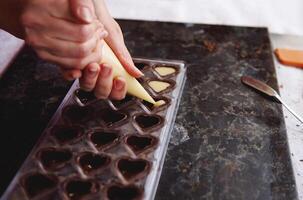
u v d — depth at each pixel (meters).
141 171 0.55
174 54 0.77
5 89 0.69
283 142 0.62
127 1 0.88
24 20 0.52
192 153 0.60
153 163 0.56
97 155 0.56
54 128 0.60
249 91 0.69
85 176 0.54
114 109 0.62
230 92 0.69
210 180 0.57
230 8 0.87
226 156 0.60
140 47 0.79
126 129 0.60
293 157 0.64
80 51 0.53
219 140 0.62
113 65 0.58
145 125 0.61
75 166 0.55
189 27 0.84
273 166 0.59
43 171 0.55
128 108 0.62
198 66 0.74
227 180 0.57
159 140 0.58
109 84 0.58
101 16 0.60
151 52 0.77
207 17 0.86
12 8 0.55
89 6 0.52
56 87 0.69
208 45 0.79
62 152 0.57
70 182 0.54
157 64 0.69
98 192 0.53
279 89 0.73
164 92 0.65
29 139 0.61
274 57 0.80
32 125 0.63
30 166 0.55
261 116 0.65
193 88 0.70
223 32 0.83
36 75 0.71
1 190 0.56
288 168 0.59
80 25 0.51
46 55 0.54
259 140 0.62
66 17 0.51
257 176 0.58
